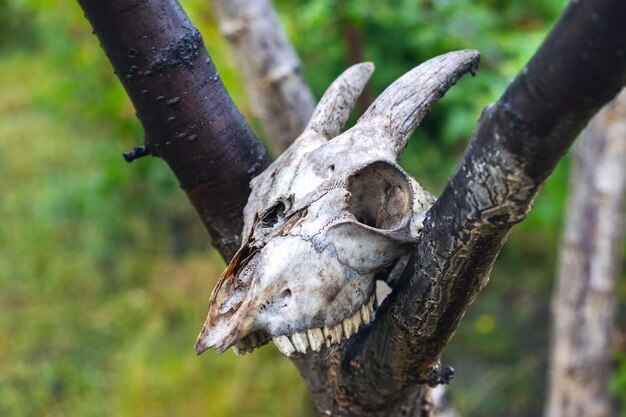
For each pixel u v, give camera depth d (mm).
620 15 729
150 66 1198
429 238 1009
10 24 8867
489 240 954
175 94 1225
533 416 4031
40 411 4188
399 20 3486
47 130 6617
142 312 4742
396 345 1160
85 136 6418
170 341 4527
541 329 4465
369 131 1111
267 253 1038
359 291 1057
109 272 5113
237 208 1308
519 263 4883
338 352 1318
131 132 4645
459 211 943
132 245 5293
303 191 1070
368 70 1273
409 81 1162
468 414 4059
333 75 4938
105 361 4480
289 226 1054
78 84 4992
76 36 4996
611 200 2869
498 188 887
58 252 5230
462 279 1015
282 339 1028
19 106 7207
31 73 7949
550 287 4691
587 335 2977
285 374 4172
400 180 1092
